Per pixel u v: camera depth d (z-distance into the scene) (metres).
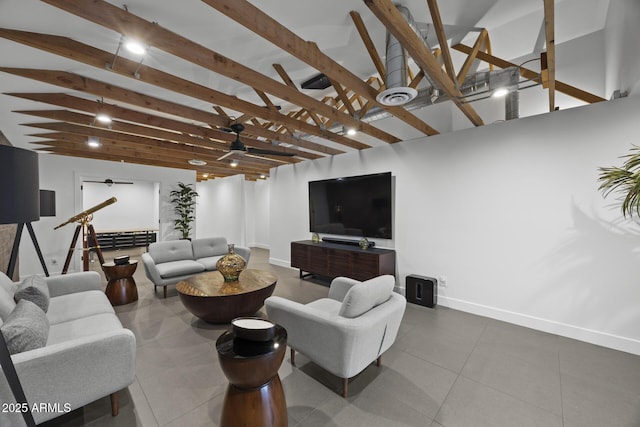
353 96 4.66
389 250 4.14
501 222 3.20
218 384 2.04
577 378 2.10
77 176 5.73
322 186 5.11
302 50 2.00
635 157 2.14
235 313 2.99
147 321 3.14
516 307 3.11
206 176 9.71
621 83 2.66
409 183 4.02
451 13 2.56
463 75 2.77
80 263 5.72
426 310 3.53
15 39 1.77
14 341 1.44
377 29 2.41
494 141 3.24
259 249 8.84
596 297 2.66
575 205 2.75
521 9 2.73
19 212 1.38
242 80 2.32
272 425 1.40
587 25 3.23
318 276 5.18
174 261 4.47
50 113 3.34
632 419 1.69
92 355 1.57
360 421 1.68
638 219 2.46
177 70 2.69
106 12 1.59
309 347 1.99
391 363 2.31
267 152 3.85
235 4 1.59
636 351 2.46
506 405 1.81
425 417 1.71
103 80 2.65
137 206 9.38
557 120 2.84
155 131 4.20
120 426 1.65
